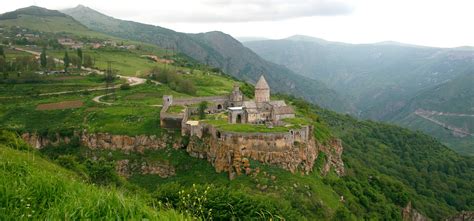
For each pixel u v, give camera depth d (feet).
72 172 146.41
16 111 419.95
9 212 46.37
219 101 413.39
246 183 250.57
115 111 405.80
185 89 530.27
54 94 489.26
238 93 416.46
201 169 292.20
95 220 46.83
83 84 545.03
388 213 305.94
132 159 331.77
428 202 410.52
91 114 401.29
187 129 329.31
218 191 91.56
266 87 358.84
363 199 303.68
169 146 333.42
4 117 405.59
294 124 305.73
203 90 563.07
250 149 269.23
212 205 84.99
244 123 316.40
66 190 55.26
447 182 501.15
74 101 457.68
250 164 262.88
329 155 362.33
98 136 353.10
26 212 46.34
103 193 55.01
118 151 342.44
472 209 431.43
